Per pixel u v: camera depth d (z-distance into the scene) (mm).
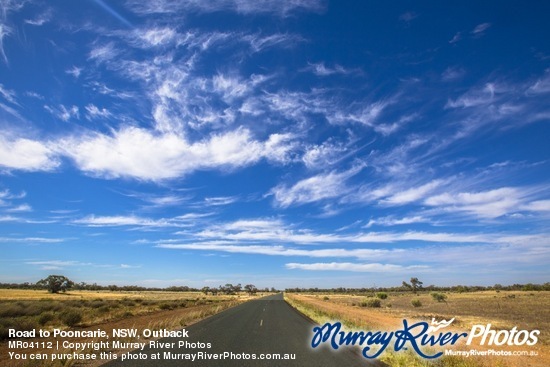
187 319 26297
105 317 26625
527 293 81750
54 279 100500
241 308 42781
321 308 35906
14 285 154500
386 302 59031
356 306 47531
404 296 88688
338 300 67938
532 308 37531
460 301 55281
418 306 46500
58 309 32031
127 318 27672
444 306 44625
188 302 58562
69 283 102250
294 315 31156
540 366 9906
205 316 30281
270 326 21984
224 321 25516
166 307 41969
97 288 163500
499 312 33344
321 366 10672
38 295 73688
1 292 83312
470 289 129125
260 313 33781
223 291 171375
